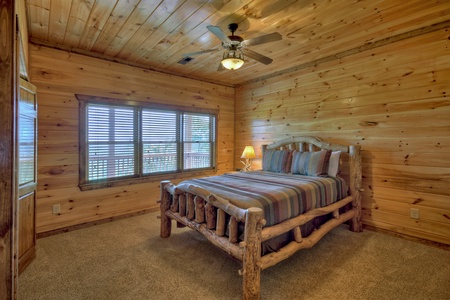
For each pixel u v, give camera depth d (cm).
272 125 461
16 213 116
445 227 270
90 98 344
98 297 188
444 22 266
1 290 101
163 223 302
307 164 342
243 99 519
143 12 240
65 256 254
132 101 387
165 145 434
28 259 236
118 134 377
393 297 188
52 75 315
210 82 496
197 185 271
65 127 326
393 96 306
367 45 326
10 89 102
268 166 398
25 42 233
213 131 508
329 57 369
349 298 187
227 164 532
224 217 216
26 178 232
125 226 345
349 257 252
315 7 231
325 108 377
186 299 186
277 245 214
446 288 199
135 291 195
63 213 326
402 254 258
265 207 207
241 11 237
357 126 341
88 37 298
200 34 289
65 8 232
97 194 355
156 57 368
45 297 188
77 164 336
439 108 272
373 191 327
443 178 271
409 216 296
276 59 380
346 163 354
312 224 260
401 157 302
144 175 406
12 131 103
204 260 246
